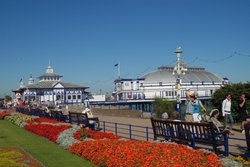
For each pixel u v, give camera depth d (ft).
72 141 57.98
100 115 145.59
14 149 57.88
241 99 58.80
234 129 63.05
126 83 373.40
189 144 45.93
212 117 51.06
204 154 37.68
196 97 54.03
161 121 50.44
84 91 364.38
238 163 34.01
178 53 119.24
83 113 78.28
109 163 40.73
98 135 60.29
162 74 383.86
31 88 343.46
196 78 394.73
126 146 44.37
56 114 108.88
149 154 39.34
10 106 270.26
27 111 155.12
